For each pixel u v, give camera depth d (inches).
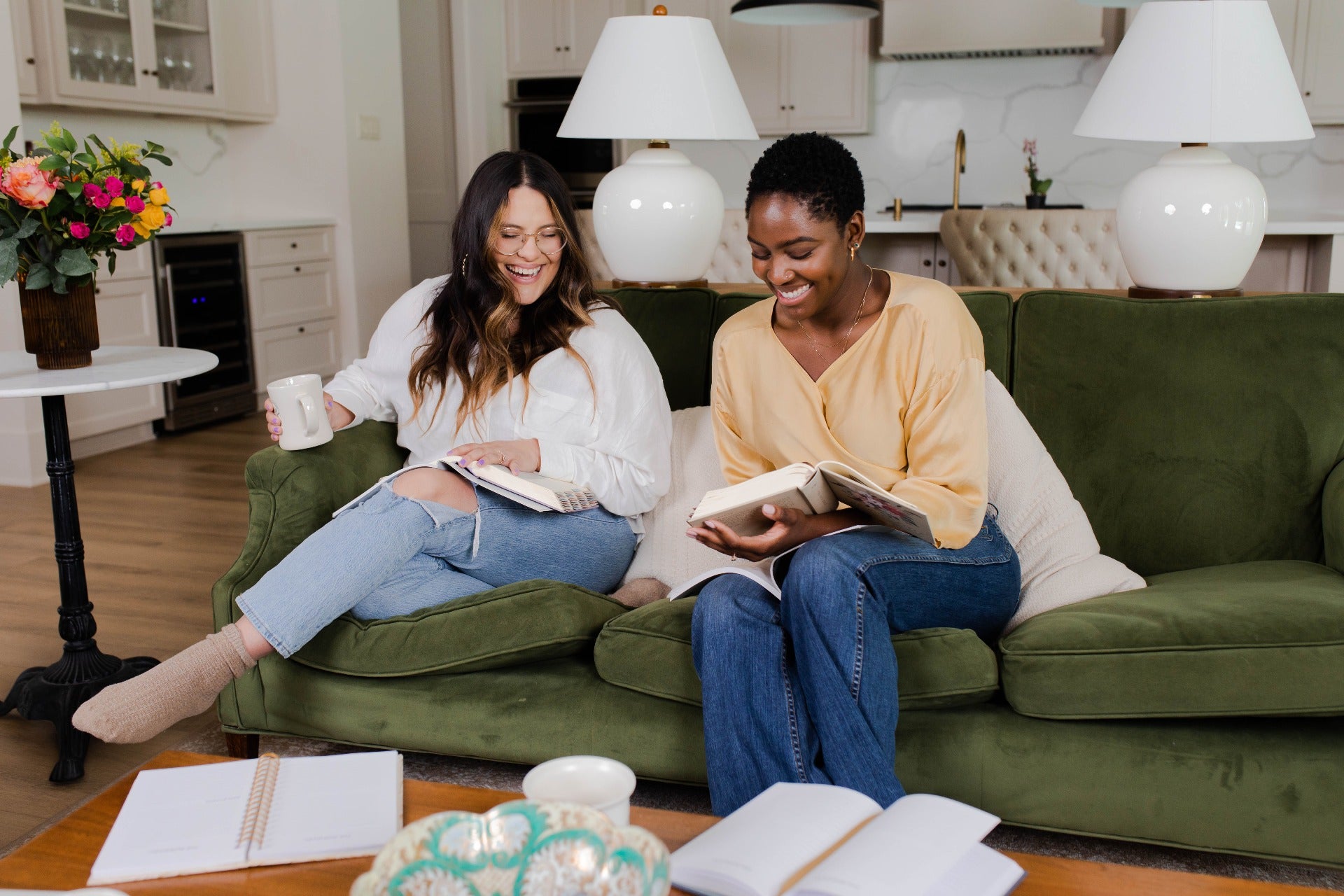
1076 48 209.0
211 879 38.4
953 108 229.3
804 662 52.4
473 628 64.1
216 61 196.4
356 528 62.6
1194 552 72.9
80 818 42.5
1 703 80.4
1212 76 74.7
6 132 142.5
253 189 221.3
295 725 68.3
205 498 144.3
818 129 231.5
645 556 74.8
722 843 36.7
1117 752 56.2
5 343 144.6
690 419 78.5
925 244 192.9
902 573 55.7
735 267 148.4
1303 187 207.9
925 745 58.5
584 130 91.0
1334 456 70.7
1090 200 224.1
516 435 73.2
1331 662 53.1
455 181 266.2
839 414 62.4
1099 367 75.2
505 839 31.3
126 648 93.7
